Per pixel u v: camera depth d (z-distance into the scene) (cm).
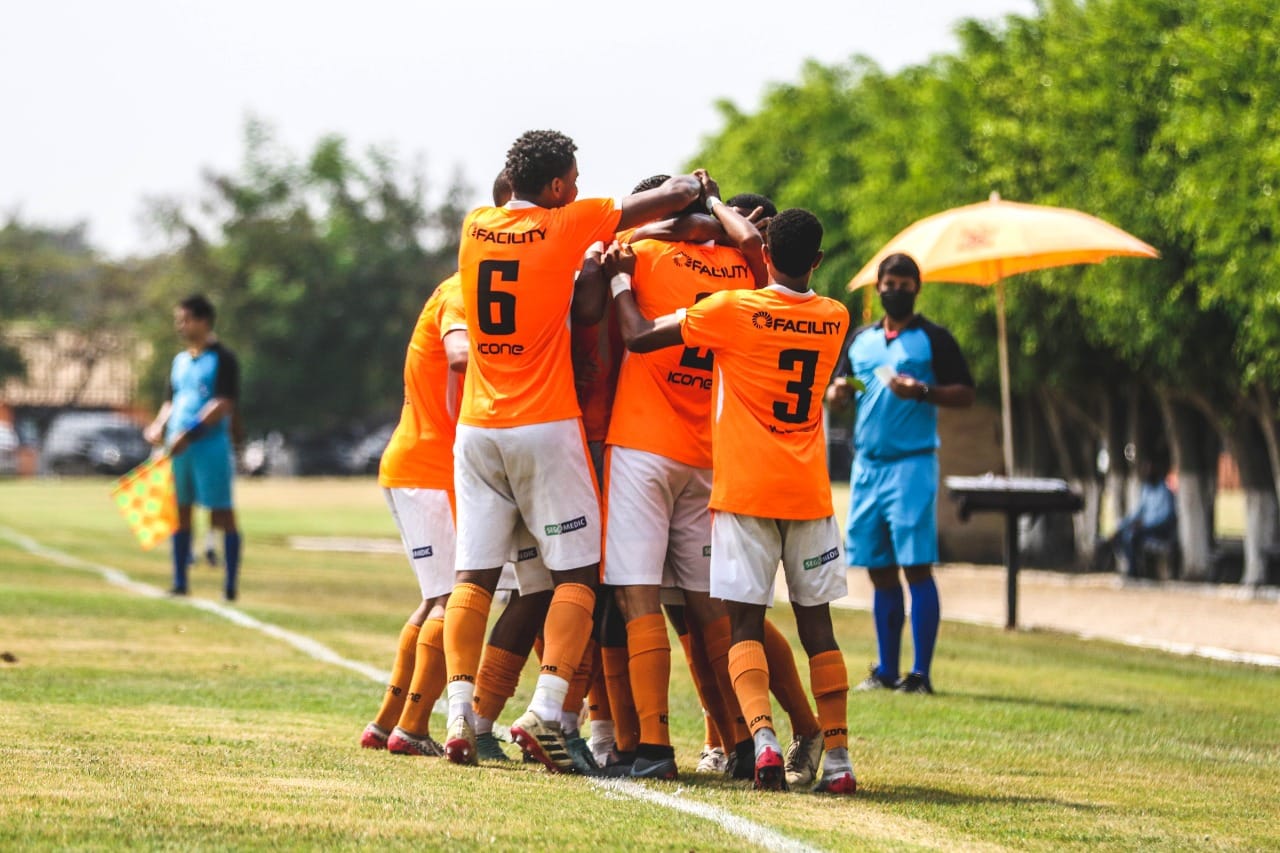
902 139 7525
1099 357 6762
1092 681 3212
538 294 1984
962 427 6938
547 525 2005
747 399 1947
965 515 4212
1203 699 3000
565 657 1978
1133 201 5725
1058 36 6512
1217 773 2186
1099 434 7488
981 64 6794
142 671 2842
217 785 1731
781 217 1969
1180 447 6844
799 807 1777
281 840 1465
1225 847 1659
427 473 2198
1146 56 5906
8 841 1421
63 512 9862
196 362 4391
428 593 2189
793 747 2022
